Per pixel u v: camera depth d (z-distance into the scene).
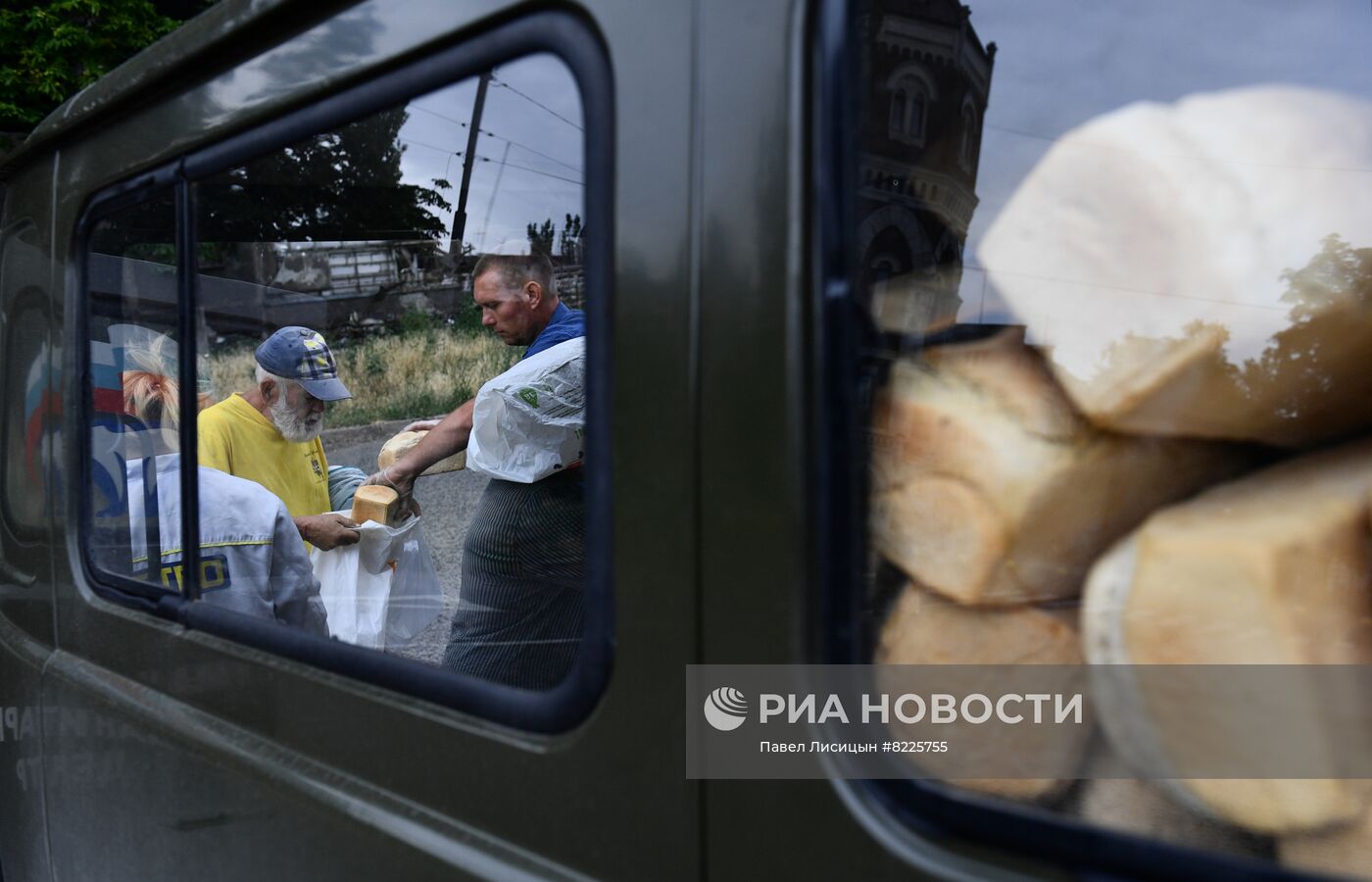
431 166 1.48
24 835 2.18
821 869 0.88
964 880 0.81
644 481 0.99
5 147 7.32
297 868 1.38
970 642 0.88
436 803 1.23
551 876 1.08
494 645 2.01
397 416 2.32
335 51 1.38
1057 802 0.84
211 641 1.63
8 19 13.11
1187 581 0.78
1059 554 0.85
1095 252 0.86
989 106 0.92
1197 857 0.73
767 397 0.90
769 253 0.90
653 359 0.98
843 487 0.88
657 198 0.98
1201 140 0.84
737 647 0.93
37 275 2.12
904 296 0.93
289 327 2.19
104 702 1.82
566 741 1.08
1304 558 0.75
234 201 1.75
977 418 0.88
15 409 2.24
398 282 2.08
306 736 1.42
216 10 1.57
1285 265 0.79
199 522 1.78
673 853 0.98
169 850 1.65
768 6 0.92
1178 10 0.88
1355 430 0.80
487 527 2.05
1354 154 0.80
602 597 1.04
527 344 2.12
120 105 1.82
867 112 0.91
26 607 2.18
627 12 1.02
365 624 2.14
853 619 0.89
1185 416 0.82
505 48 1.16
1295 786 0.74
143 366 1.82
